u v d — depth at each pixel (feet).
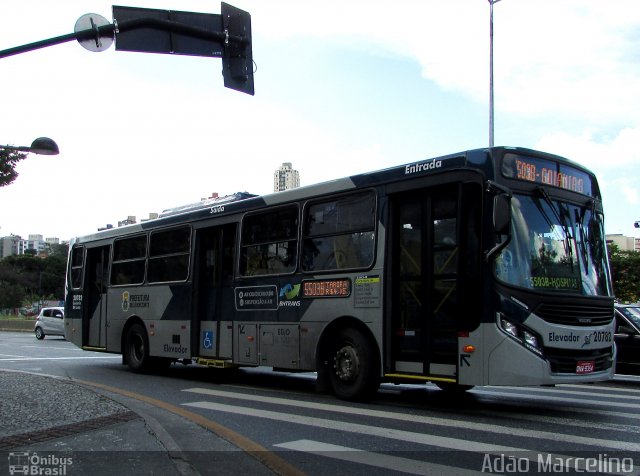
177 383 38.83
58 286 323.57
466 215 25.81
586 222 28.48
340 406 28.58
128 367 49.11
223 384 38.40
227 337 37.40
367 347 28.89
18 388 31.45
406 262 28.19
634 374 43.04
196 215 41.06
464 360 25.02
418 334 27.20
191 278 40.37
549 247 26.09
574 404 29.96
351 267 30.12
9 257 321.11
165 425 23.38
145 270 45.09
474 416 25.95
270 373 46.24
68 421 22.56
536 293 24.63
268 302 34.65
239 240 37.35
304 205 33.32
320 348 31.22
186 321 40.47
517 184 25.91
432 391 34.78
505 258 24.68
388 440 21.27
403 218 28.60
